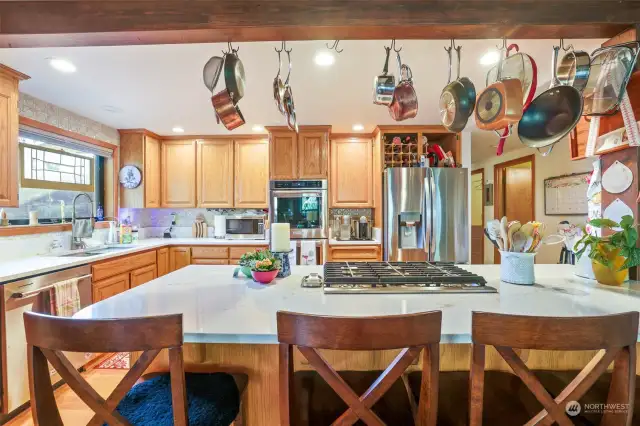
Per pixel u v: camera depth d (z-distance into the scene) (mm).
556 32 1440
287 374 784
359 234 3938
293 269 1886
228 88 1477
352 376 1129
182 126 3602
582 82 1438
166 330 780
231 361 1244
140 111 3047
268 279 1502
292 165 3721
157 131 3814
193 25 1365
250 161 3988
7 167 2051
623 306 1154
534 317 748
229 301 1232
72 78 2271
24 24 1368
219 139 4004
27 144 2719
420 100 2729
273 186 3729
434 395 773
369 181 3893
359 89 2521
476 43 1813
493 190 5691
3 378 1767
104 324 764
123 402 984
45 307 2000
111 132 3600
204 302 1221
